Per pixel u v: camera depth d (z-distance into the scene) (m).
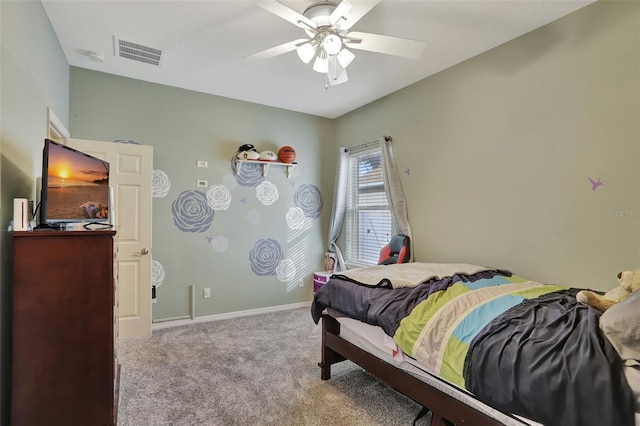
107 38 2.69
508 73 2.71
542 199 2.49
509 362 1.28
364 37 2.01
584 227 2.26
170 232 3.69
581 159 2.27
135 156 3.31
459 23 2.45
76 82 3.23
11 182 1.68
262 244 4.28
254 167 4.23
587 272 2.24
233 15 2.37
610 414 1.02
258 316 4.05
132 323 3.28
